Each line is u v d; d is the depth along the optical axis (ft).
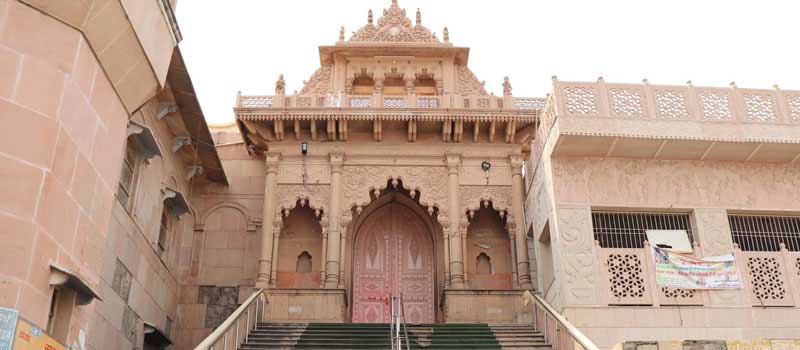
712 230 51.49
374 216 74.59
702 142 51.55
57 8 30.07
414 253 73.31
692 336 47.75
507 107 70.08
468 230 70.69
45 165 28.37
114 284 49.42
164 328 62.90
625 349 42.09
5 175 27.27
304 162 69.72
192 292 67.72
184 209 64.90
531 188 63.21
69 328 30.30
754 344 42.78
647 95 52.75
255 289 64.08
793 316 48.85
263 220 67.26
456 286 64.44
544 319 52.44
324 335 53.72
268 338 52.70
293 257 69.56
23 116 28.27
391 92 76.64
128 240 52.21
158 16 35.70
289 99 70.44
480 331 54.95
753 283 49.96
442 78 75.46
